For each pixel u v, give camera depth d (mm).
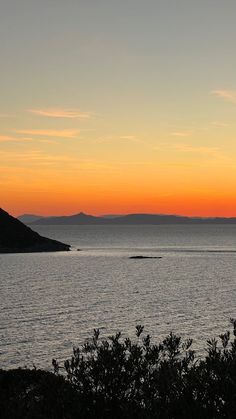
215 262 165500
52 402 9516
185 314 70250
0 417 9703
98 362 9852
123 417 9117
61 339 53312
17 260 174375
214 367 8969
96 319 66125
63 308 75250
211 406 8508
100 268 146000
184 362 9766
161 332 57188
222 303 81125
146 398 9312
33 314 69500
